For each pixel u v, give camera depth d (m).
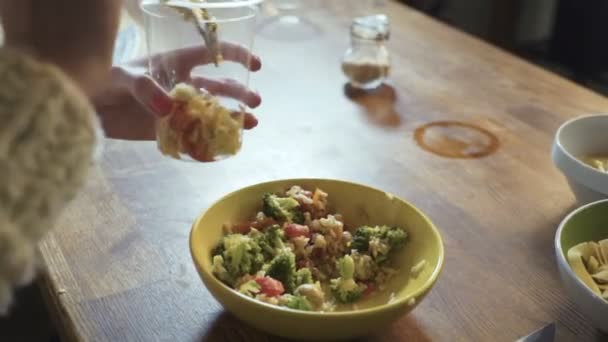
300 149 0.68
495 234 0.55
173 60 0.50
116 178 0.60
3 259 0.25
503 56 0.96
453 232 0.55
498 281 0.49
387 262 0.49
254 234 0.48
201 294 0.46
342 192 0.53
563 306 0.47
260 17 1.03
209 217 0.48
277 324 0.40
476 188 0.62
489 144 0.71
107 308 0.45
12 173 0.26
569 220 0.48
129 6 0.80
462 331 0.44
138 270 0.48
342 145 0.69
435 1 1.73
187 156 0.48
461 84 0.86
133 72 0.52
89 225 0.53
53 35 0.32
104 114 0.56
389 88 0.84
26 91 0.27
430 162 0.67
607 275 0.45
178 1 0.47
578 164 0.55
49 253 0.50
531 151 0.70
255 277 0.44
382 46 0.83
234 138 0.49
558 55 1.86
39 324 0.96
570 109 0.80
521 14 1.97
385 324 0.41
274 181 0.53
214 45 0.49
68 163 0.28
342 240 0.50
